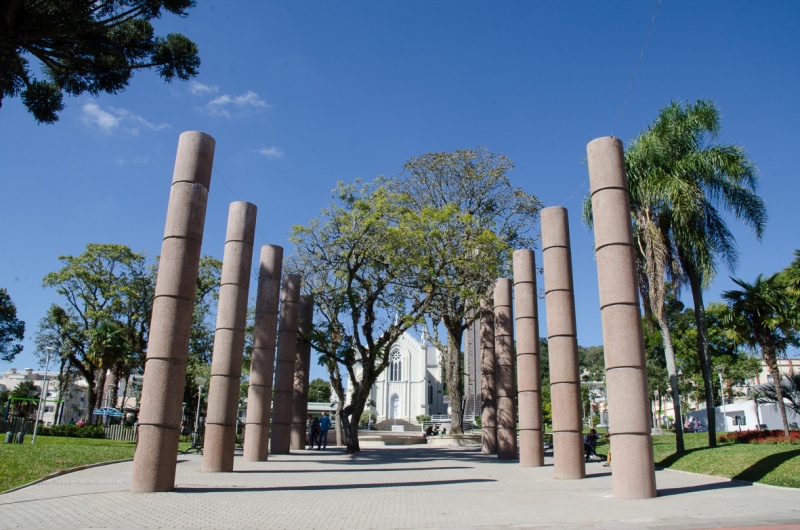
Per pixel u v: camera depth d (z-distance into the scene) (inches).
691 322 2049.7
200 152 569.9
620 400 526.0
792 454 624.4
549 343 755.4
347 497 493.0
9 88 753.6
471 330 2206.0
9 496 459.2
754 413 1640.0
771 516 371.9
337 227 1107.9
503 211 1441.9
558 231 784.3
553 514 407.2
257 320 941.8
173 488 513.3
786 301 1044.5
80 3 650.8
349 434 1090.7
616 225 565.9
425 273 1034.7
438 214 1032.2
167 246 545.3
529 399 881.5
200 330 1870.1
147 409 510.3
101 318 1780.3
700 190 853.8
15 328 2276.1
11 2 609.6
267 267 945.5
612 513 409.7
